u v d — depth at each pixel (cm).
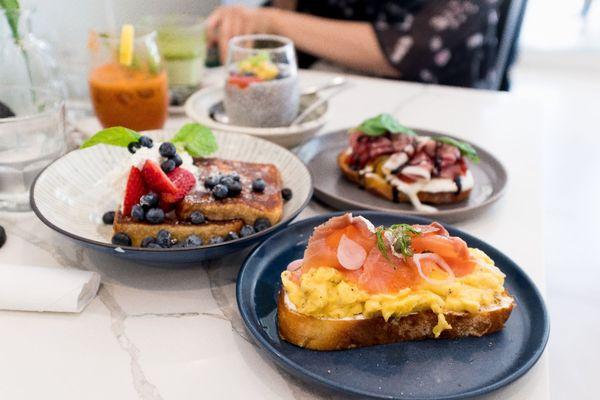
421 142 65
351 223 44
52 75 65
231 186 52
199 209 51
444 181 62
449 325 42
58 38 88
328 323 41
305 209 63
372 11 122
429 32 109
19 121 56
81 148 54
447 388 39
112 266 52
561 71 210
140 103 70
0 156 56
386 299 41
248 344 44
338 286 42
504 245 57
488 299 43
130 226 50
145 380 40
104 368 41
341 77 102
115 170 54
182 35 84
